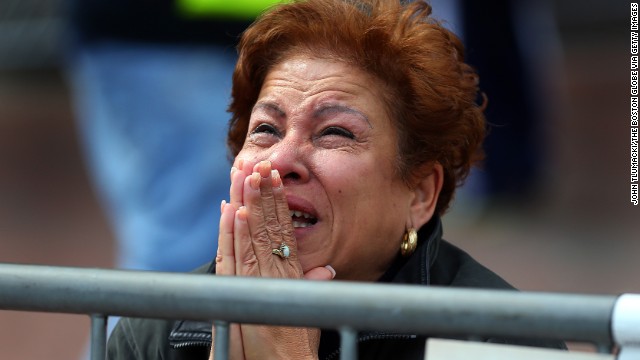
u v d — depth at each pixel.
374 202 4.20
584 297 2.85
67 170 16.08
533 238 12.54
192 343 4.14
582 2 18.06
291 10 4.29
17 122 17.98
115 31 7.16
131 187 7.34
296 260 3.99
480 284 4.31
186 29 7.09
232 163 4.80
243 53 4.41
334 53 4.24
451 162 4.42
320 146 4.16
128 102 7.25
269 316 3.06
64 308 3.25
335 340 4.23
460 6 8.80
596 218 12.92
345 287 3.01
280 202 3.96
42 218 14.14
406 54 4.21
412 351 4.07
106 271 3.23
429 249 4.34
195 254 7.23
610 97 16.78
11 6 18.64
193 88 7.15
